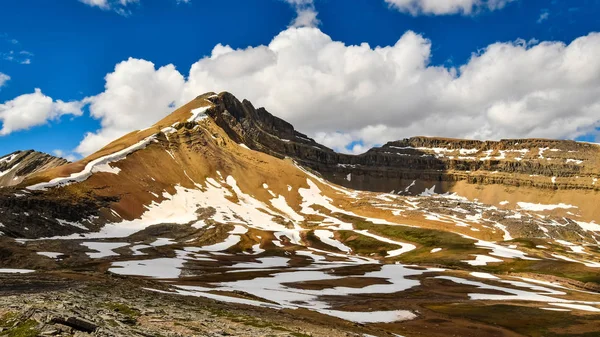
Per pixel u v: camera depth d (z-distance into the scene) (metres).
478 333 54.94
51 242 124.25
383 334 46.59
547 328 59.62
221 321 36.47
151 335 25.95
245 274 96.38
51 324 24.09
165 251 132.62
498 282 105.88
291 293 73.75
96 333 24.09
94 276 69.19
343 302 69.38
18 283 52.78
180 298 51.47
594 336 55.97
